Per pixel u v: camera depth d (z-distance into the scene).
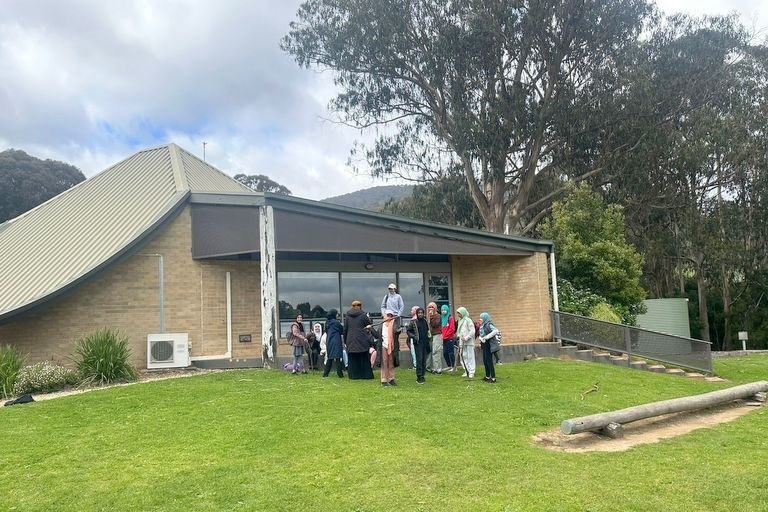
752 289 37.03
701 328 36.91
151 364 15.17
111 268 15.58
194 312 16.48
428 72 29.48
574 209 25.78
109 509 5.83
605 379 13.91
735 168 33.72
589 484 6.33
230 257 17.20
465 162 31.92
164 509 5.79
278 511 5.69
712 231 34.69
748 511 5.63
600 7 27.59
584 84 30.14
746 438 8.65
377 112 32.88
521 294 19.72
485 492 6.11
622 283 23.94
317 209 16.70
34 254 17.92
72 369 13.69
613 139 30.83
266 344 15.05
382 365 11.98
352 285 19.44
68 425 8.93
